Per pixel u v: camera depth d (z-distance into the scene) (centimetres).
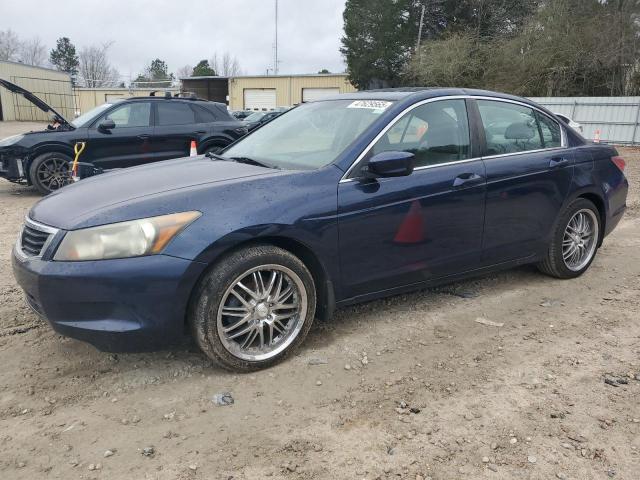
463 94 418
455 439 270
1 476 243
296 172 344
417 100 391
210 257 301
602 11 2747
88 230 291
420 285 396
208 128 1013
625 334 389
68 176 916
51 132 905
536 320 410
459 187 390
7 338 371
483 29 3959
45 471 246
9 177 903
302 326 342
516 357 353
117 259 289
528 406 298
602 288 479
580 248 496
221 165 382
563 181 458
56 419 285
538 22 2930
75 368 335
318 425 281
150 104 973
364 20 4122
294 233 325
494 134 427
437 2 4056
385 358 350
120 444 265
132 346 300
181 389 312
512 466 252
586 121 2338
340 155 354
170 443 266
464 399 304
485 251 419
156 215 296
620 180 516
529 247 450
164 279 292
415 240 375
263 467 250
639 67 2656
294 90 4434
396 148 371
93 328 291
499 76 3047
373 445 265
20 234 331
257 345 333
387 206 358
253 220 311
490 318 412
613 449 263
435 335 383
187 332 324
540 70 2850
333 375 328
